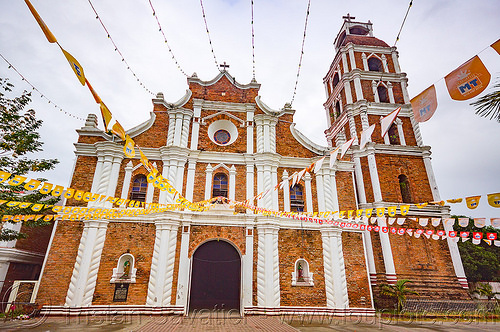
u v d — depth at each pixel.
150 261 14.97
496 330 12.59
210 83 19.84
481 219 10.13
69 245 14.65
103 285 14.26
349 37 27.38
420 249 18.73
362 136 9.27
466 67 6.00
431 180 20.72
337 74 28.19
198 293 15.27
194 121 18.36
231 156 17.88
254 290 15.21
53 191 9.98
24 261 17.55
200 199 16.69
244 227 16.36
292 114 19.91
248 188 17.23
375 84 24.02
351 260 16.58
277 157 18.06
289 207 17.23
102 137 17.27
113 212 13.98
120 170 16.64
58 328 11.30
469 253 32.28
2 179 8.98
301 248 16.41
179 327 11.89
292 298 15.33
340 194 18.14
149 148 17.14
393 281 17.56
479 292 19.64
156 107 18.47
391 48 25.77
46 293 13.73
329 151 18.91
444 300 17.16
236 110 19.25
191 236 15.76
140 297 14.31
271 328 12.05
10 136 14.24
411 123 22.86
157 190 16.39
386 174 20.70
